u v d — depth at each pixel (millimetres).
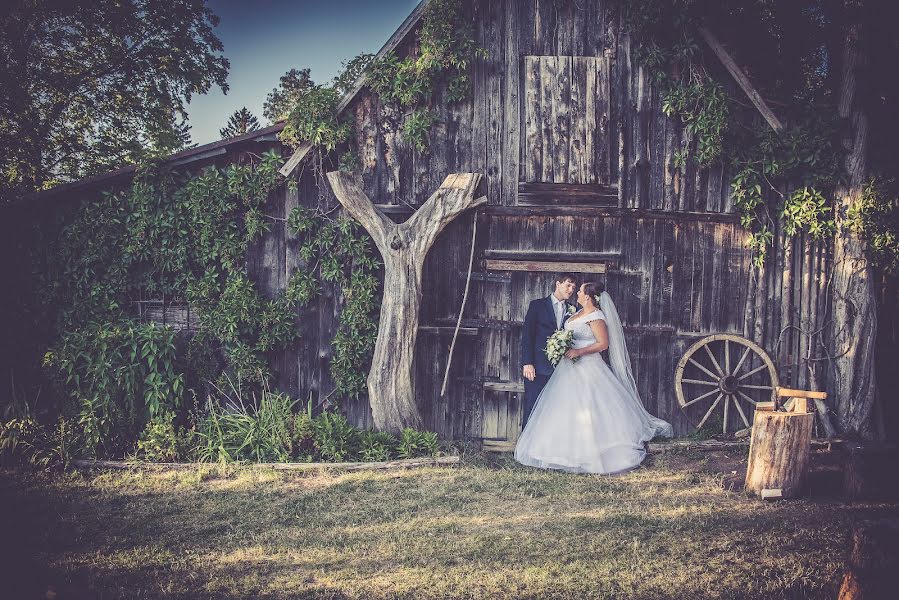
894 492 5922
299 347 8258
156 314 8289
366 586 4262
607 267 7906
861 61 7676
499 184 8000
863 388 7738
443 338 8094
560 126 7926
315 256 8211
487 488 6289
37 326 8156
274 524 5422
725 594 4062
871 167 7719
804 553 4648
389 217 8102
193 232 8148
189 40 12828
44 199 8086
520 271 7973
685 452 7480
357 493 6180
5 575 4434
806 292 7898
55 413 7562
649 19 7625
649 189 7918
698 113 7727
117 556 4773
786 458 5945
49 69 11922
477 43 7938
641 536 5008
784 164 7691
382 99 7969
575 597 4062
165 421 7340
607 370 7117
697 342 7855
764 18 8516
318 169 8148
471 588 4203
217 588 4250
